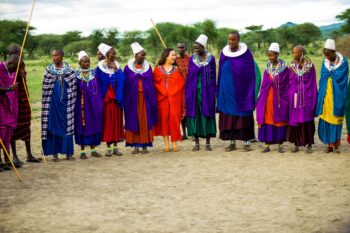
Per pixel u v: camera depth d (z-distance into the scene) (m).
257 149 11.26
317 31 101.31
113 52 10.80
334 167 9.19
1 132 9.59
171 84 11.16
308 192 7.64
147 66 11.09
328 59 10.38
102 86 10.76
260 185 8.14
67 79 10.38
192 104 11.04
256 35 100.00
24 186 8.53
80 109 10.62
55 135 10.41
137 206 7.27
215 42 87.94
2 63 9.66
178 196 7.70
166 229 6.30
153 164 10.00
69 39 114.75
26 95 10.22
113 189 8.20
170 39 83.69
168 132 11.25
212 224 6.43
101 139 10.90
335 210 6.74
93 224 6.56
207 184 8.33
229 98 10.82
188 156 10.71
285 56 77.88
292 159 10.02
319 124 10.51
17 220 6.79
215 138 13.09
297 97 10.36
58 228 6.45
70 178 9.02
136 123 10.98
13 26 99.38
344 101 10.29
